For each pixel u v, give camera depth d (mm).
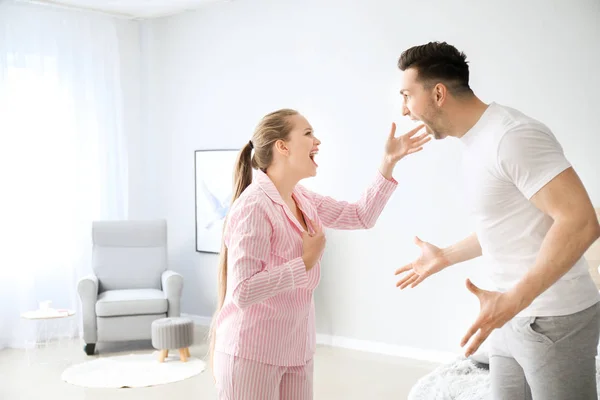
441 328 4828
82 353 5336
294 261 1987
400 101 4953
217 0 5973
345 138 5277
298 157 2189
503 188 1746
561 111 4246
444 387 2893
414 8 4844
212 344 2305
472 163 1816
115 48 6348
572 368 1720
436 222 4816
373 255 5156
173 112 6480
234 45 5992
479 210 1823
